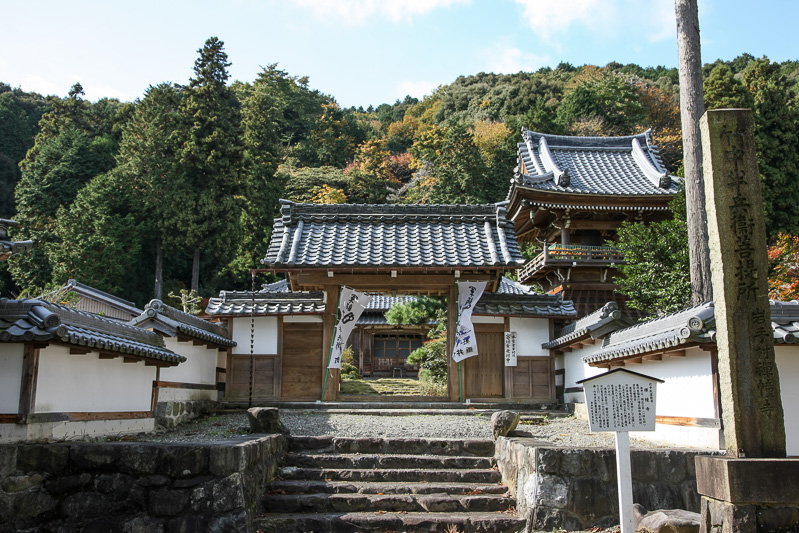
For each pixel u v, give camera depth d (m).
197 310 31.83
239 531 7.15
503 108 62.28
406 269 14.42
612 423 6.60
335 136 69.38
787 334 8.69
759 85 36.66
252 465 7.86
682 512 7.18
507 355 15.51
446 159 43.00
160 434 11.16
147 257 38.59
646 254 14.83
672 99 56.06
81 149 40.66
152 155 38.38
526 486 7.86
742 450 6.02
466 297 14.83
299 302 15.62
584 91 53.50
